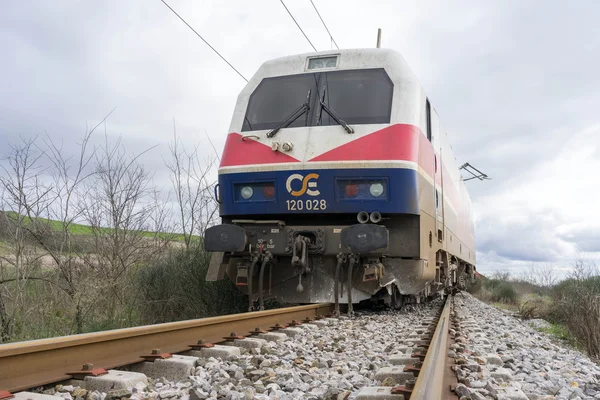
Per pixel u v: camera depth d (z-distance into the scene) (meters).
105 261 8.23
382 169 7.70
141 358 4.16
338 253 7.97
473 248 21.39
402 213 7.74
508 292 26.08
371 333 6.79
